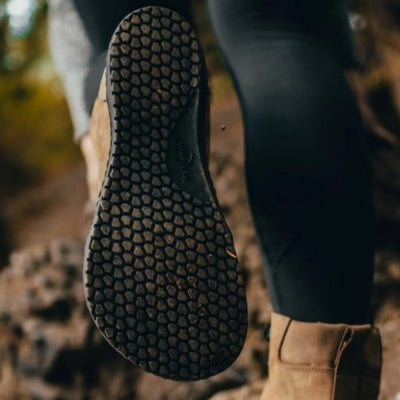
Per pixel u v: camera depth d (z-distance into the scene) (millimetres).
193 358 1335
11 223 5750
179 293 1334
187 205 1355
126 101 1374
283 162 1412
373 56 3285
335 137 1419
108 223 1331
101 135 1416
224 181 3172
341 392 1404
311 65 1461
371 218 1444
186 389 2797
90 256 1317
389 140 2822
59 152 6004
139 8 1510
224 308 1345
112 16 1521
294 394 1420
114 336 1318
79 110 1801
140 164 1362
